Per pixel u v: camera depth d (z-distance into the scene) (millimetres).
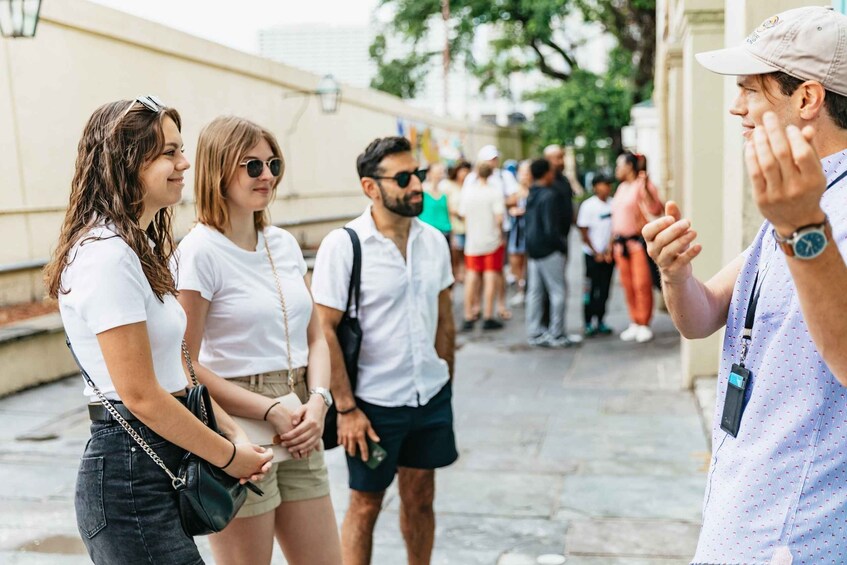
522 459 5027
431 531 3271
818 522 1517
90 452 1985
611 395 6445
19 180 7824
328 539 2686
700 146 6094
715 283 1860
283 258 2682
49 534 4000
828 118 1545
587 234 8609
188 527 2012
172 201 2068
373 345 3061
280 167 2590
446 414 3199
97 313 1878
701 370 6430
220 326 2521
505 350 8281
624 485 4547
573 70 24766
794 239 1305
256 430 2477
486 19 25312
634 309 8383
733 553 1571
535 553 3758
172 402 1946
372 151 3047
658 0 10422
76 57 8297
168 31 9555
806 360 1525
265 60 11984
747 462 1588
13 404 6340
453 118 24266
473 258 9359
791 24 1547
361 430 3016
